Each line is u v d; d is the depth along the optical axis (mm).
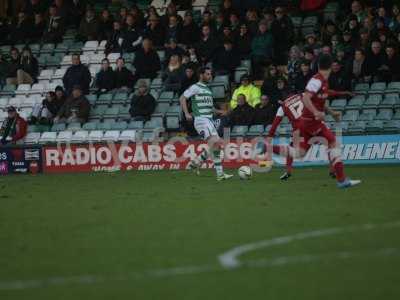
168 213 38531
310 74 73125
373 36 75375
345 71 73688
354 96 73375
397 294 21812
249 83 75188
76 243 30875
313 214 36375
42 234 33438
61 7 92625
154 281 24094
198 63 78062
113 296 22531
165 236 31719
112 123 78062
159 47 85688
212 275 24609
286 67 79562
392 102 72312
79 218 37875
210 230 32750
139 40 87000
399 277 23672
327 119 71875
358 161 68938
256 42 79438
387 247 27938
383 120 70500
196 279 24172
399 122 69875
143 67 81812
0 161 76125
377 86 73688
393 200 41094
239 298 21922
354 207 38531
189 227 33781
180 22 84375
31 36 93000
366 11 79812
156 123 76625
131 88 82375
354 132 69875
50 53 90688
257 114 73062
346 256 26656
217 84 78250
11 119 78938
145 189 51750
